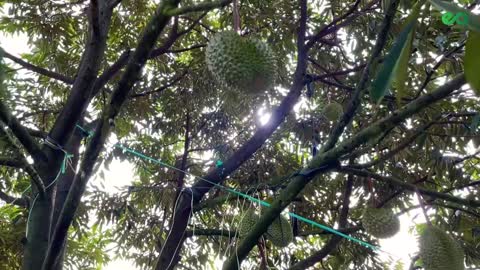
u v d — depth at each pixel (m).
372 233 2.73
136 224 4.62
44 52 4.49
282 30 4.05
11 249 4.33
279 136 4.23
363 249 4.20
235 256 2.20
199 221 4.53
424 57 3.42
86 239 5.61
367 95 3.61
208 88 4.39
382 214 2.73
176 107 4.58
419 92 2.61
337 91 4.08
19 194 4.77
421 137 3.48
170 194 4.46
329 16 4.21
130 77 1.88
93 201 4.47
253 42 2.00
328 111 3.28
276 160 4.41
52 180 2.74
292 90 3.19
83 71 2.67
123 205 4.42
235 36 2.00
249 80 1.93
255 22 4.11
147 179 4.96
